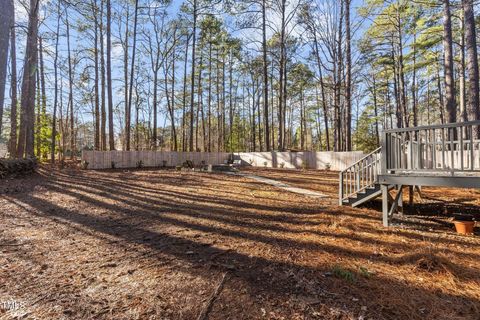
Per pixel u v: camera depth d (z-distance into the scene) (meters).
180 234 4.81
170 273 3.23
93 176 12.80
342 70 20.33
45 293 2.72
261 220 5.92
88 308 2.47
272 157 21.94
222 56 28.92
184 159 21.91
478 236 5.08
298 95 34.28
